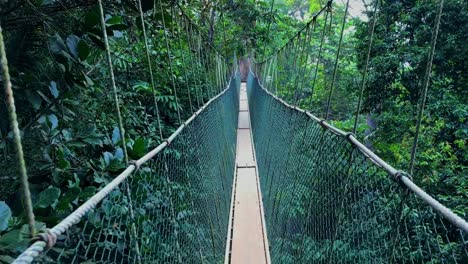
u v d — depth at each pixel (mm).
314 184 1951
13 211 1114
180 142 1798
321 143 1864
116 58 2580
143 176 1199
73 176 1314
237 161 5844
